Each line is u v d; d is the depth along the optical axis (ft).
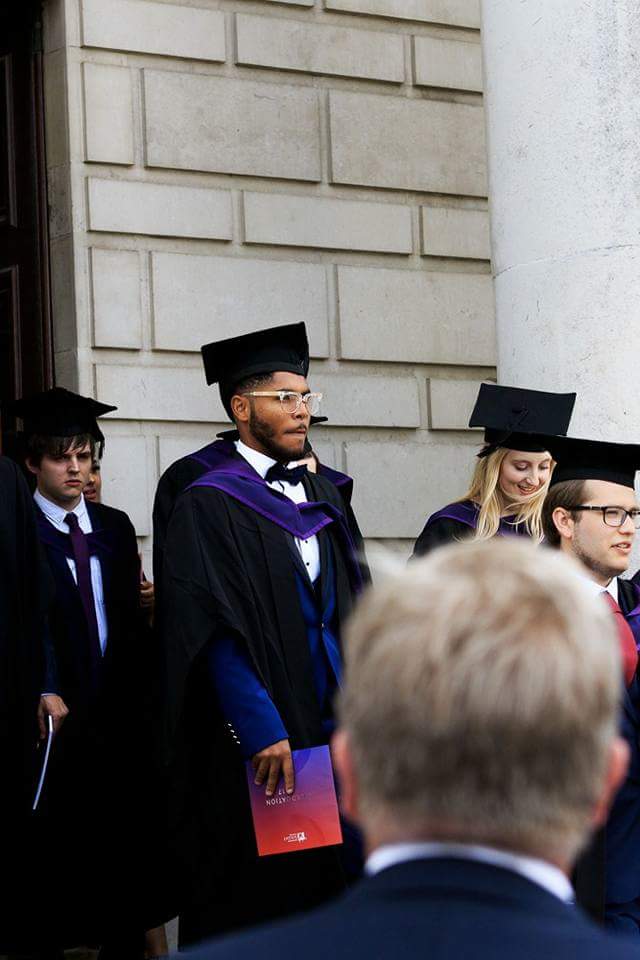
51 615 30.99
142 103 41.22
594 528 23.58
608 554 23.57
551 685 6.40
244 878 25.76
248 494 26.58
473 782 6.41
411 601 6.67
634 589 24.43
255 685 25.27
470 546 7.22
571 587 6.69
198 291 41.57
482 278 46.14
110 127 40.73
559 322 32.04
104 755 31.09
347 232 44.27
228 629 25.44
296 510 26.81
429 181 45.60
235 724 25.16
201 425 41.24
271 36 43.32
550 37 32.37
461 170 46.14
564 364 31.94
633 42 31.99
